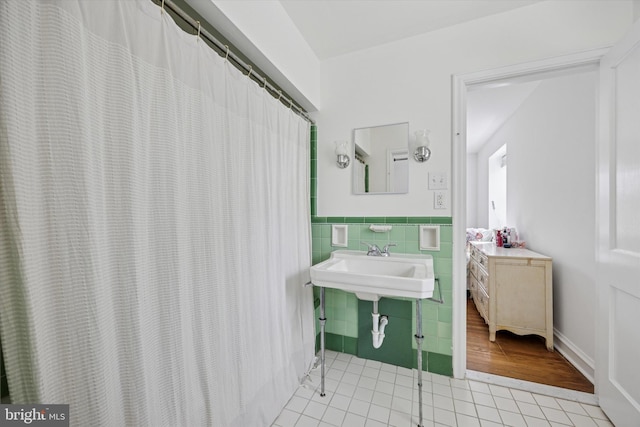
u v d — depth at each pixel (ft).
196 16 3.66
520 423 4.11
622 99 3.90
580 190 5.90
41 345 1.79
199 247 3.08
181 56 2.86
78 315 1.98
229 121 3.57
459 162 5.27
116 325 2.27
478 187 15.62
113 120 2.23
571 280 6.18
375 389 4.98
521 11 4.82
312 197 6.55
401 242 5.71
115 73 2.23
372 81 5.98
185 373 2.84
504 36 4.93
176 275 2.75
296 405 4.57
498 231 9.29
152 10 2.54
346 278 4.21
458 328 5.28
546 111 7.49
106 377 2.11
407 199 5.67
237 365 3.62
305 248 5.95
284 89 5.40
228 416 3.43
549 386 5.03
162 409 2.64
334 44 5.88
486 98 8.91
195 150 3.06
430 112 5.48
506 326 6.95
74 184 1.95
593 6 4.43
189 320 2.95
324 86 6.43
